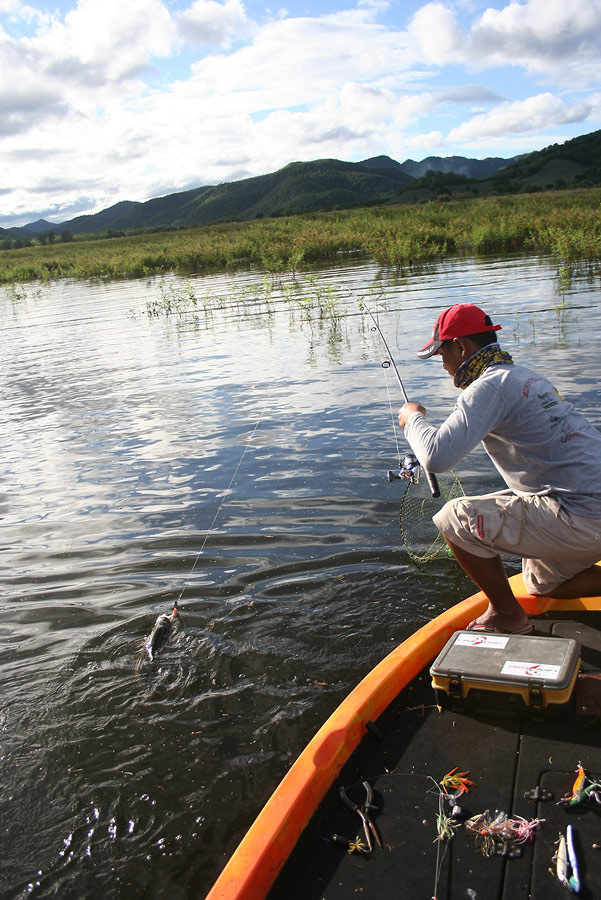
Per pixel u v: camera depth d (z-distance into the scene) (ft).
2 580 14.99
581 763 7.84
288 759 9.58
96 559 15.58
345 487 18.02
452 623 10.71
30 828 8.86
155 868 8.21
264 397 27.55
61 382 34.40
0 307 81.15
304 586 13.73
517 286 50.31
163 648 12.12
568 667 8.45
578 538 9.46
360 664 11.36
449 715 8.94
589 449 9.40
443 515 10.30
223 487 18.85
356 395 26.55
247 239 123.54
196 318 53.42
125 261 119.65
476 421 9.14
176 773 9.52
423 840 7.16
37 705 11.02
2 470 22.06
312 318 47.26
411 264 76.38
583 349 29.25
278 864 6.90
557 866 6.62
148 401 28.81
